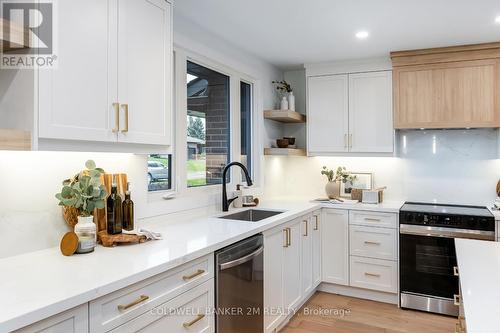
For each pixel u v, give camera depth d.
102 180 2.04
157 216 2.51
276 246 2.77
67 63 1.55
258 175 4.00
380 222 3.53
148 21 1.99
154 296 1.57
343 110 3.99
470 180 3.72
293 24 2.90
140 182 2.36
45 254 1.72
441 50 3.49
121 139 1.81
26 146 1.40
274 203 3.76
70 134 1.56
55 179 1.85
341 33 3.12
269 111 3.96
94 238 1.79
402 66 3.68
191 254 1.76
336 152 4.03
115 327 1.38
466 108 3.44
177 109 2.80
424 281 3.30
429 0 2.45
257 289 2.44
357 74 3.92
